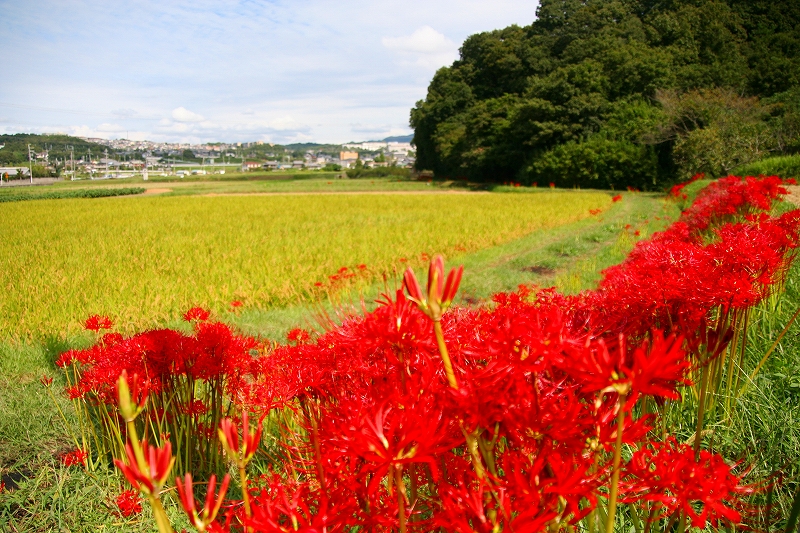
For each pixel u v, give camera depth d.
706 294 1.99
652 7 45.66
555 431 1.07
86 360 3.77
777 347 3.38
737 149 26.62
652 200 24.72
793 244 3.56
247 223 19.53
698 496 1.14
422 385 1.20
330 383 1.84
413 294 0.96
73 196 45.88
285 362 2.52
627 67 37.62
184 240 15.16
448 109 56.22
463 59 58.62
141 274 10.62
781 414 2.66
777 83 36.00
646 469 1.20
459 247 13.15
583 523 1.69
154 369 3.27
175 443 3.49
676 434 2.60
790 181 14.05
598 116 38.47
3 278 10.27
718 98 29.61
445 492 1.22
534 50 48.66
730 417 2.65
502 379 1.10
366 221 19.39
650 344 2.16
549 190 36.75
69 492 3.44
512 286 9.20
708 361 2.03
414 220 19.42
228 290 9.22
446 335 1.38
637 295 2.09
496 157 45.59
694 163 27.61
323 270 10.82
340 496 1.24
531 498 0.99
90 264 11.71
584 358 0.90
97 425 4.33
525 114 41.06
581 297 2.45
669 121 30.75
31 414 4.55
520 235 15.56
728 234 3.33
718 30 39.44
